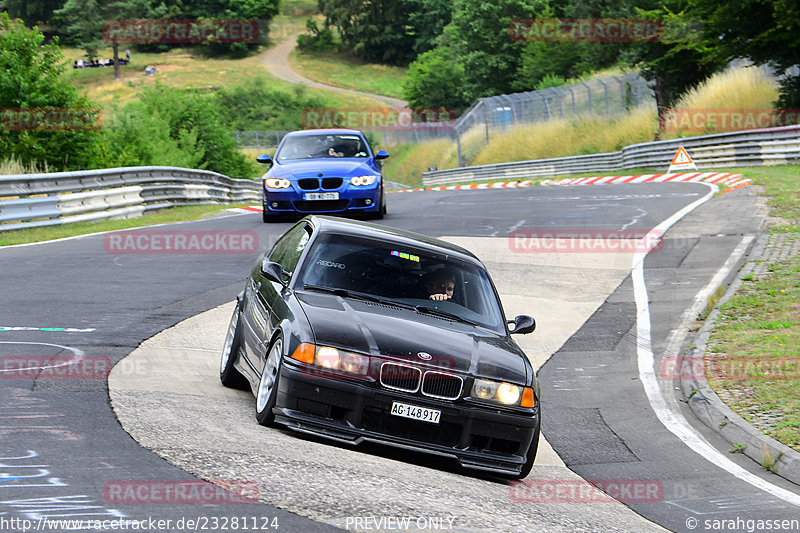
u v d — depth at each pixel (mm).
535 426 23094
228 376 28125
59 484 16516
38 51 109500
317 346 22031
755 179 95438
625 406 32281
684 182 109562
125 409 22812
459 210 87250
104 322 35438
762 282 48438
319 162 71625
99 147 115375
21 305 37500
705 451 27625
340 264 26172
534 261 57719
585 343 40625
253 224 72562
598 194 101438
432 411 22078
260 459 19625
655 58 164625
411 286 26062
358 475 19781
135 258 54500
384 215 77188
